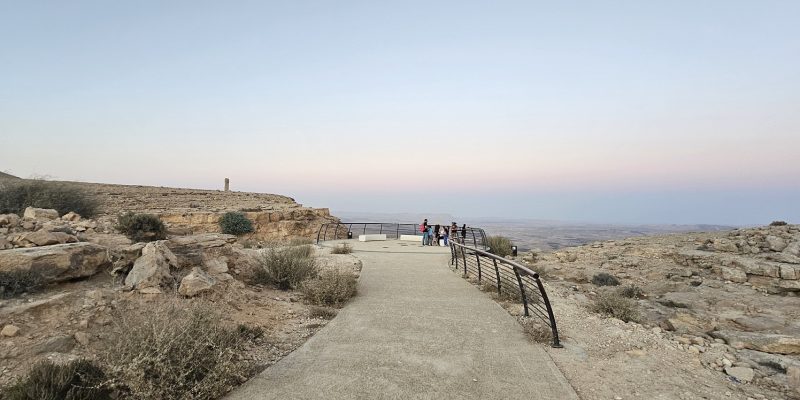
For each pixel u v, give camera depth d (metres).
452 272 15.03
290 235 33.94
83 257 7.20
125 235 9.98
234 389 5.18
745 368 6.56
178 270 8.45
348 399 4.95
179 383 4.55
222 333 5.84
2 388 4.36
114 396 4.54
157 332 4.81
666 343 7.77
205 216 30.56
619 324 8.91
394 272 14.74
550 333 7.60
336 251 20.61
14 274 6.23
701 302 13.09
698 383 5.99
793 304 12.66
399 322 8.40
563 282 16.41
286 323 8.30
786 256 16.12
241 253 11.55
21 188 11.73
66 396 4.21
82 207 12.41
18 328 5.36
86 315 6.07
